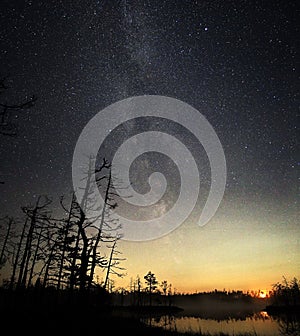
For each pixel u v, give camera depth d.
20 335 13.14
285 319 47.94
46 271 21.88
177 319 47.25
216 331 31.45
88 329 16.88
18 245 25.72
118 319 25.55
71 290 18.25
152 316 49.53
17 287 22.11
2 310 18.59
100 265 19.03
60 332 14.85
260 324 39.59
